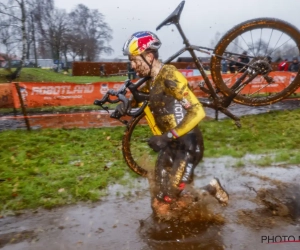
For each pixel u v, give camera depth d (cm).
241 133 690
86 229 337
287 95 416
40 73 2806
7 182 460
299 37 391
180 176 322
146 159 537
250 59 425
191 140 328
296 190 410
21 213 375
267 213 357
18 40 2664
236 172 476
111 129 786
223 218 345
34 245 312
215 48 392
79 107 1120
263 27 392
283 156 520
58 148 626
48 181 458
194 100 304
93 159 552
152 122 349
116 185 443
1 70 2717
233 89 405
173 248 298
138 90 346
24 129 813
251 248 296
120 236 321
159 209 342
